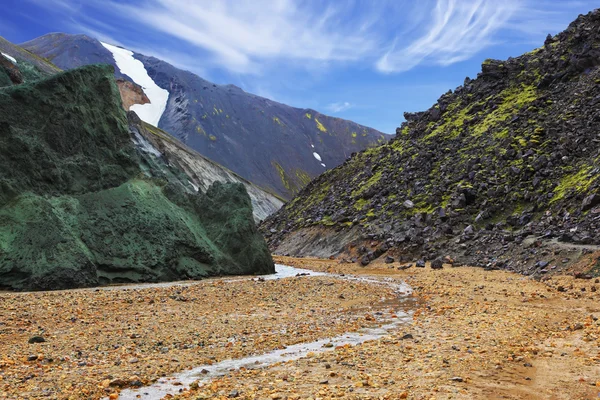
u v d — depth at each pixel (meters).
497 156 59.75
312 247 76.06
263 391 10.83
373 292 32.41
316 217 85.88
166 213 44.06
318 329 19.69
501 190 53.59
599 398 10.13
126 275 37.12
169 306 25.12
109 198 41.12
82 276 33.56
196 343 16.75
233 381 11.88
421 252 53.31
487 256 44.75
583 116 55.94
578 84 63.47
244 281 37.97
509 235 45.19
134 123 91.88
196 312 23.61
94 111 44.22
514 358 13.76
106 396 10.92
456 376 11.88
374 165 87.88
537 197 48.75
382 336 18.23
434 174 68.25
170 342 16.80
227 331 19.02
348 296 30.39
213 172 176.88
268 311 24.50
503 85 79.88
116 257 37.31
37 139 38.78
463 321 20.64
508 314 22.14
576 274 32.25
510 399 10.12
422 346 15.59
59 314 21.45
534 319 20.73
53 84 41.25
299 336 18.34
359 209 75.81
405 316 23.11
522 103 69.44
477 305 25.55
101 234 37.78
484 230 49.50
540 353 14.38
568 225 40.31
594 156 48.31
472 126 73.94
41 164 37.97
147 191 44.91
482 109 77.50
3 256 31.77
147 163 58.22
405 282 39.16
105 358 14.32
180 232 43.50
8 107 38.09
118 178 43.50
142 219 41.31
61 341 16.52
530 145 56.72
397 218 64.25
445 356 14.05
